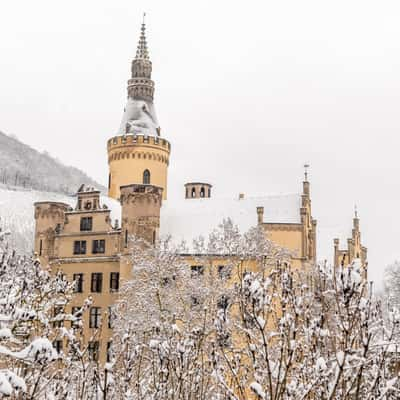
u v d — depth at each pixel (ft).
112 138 260.42
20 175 633.61
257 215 211.00
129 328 55.26
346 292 29.25
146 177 255.70
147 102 269.44
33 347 28.78
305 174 214.07
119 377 44.65
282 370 33.09
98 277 210.38
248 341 36.01
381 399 33.42
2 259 47.73
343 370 30.27
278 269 48.55
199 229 213.25
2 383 26.48
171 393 41.14
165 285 147.33
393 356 39.68
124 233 207.21
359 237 237.66
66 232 221.05
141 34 277.85
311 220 215.10
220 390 43.73
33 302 49.37
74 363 43.52
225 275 143.74
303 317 38.86
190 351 42.57
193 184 271.90
